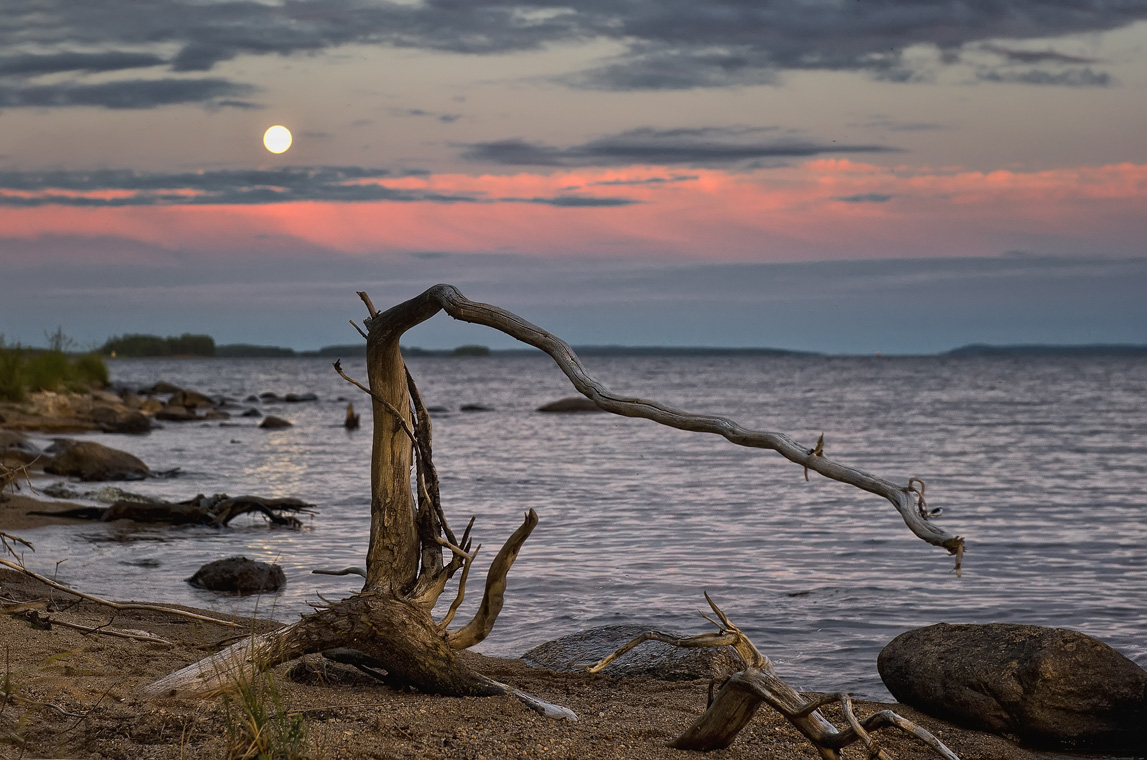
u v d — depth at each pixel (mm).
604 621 9125
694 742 4910
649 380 100125
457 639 5723
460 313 5301
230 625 6422
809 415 47938
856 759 5180
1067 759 5684
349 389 84375
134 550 12094
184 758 4227
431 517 5832
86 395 38000
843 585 10766
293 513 15539
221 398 58969
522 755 4578
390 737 4730
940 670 6281
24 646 5941
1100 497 19266
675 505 17484
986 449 30531
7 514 14000
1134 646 8406
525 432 36500
